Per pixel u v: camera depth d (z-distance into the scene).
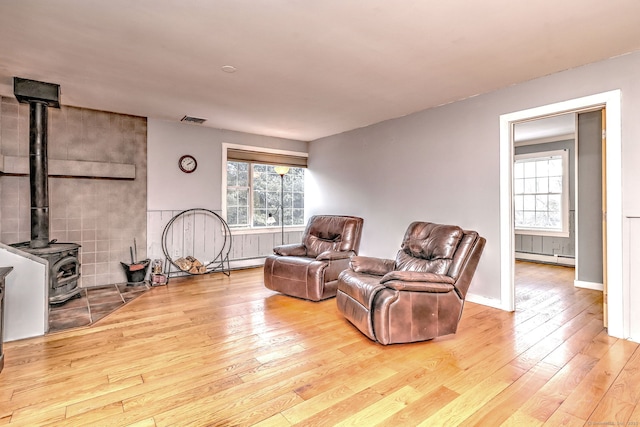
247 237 5.55
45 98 3.23
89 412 1.68
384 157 4.64
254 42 2.40
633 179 2.52
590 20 2.10
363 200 5.00
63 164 3.94
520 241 6.34
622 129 2.58
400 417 1.65
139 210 4.52
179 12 2.02
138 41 2.39
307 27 2.20
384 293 2.48
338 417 1.65
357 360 2.26
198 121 4.72
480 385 1.93
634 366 2.13
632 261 2.53
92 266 4.21
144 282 4.41
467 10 2.00
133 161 4.45
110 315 3.17
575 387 1.90
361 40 2.37
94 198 4.21
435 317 2.54
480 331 2.77
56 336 2.66
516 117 3.22
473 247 2.69
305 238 4.56
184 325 2.92
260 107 4.02
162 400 1.79
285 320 3.05
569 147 5.70
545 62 2.74
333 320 3.05
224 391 1.88
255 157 5.56
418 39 2.36
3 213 3.68
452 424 1.60
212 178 5.11
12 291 2.57
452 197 3.79
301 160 6.11
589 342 2.52
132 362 2.22
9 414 1.66
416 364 2.20
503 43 2.41
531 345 2.48
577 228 4.31
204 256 5.07
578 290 4.13
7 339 2.55
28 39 2.36
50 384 1.95
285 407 1.73
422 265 2.87
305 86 3.31
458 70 2.90
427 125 4.07
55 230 3.97
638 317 2.51
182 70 2.92
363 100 3.74
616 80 2.61
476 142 3.55
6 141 3.69
